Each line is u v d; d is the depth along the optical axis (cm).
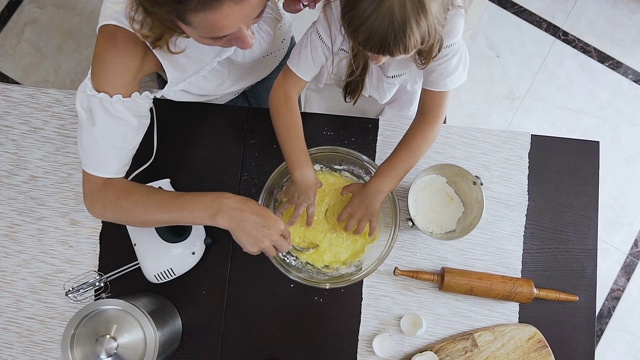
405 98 115
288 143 90
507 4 175
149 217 82
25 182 94
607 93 172
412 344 90
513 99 172
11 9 171
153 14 66
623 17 173
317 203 95
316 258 92
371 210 90
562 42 174
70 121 96
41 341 90
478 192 88
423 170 92
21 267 92
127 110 82
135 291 91
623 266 163
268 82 120
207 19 62
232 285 91
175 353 89
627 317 160
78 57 169
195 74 91
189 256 88
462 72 93
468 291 89
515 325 89
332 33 89
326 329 90
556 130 171
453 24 85
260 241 80
